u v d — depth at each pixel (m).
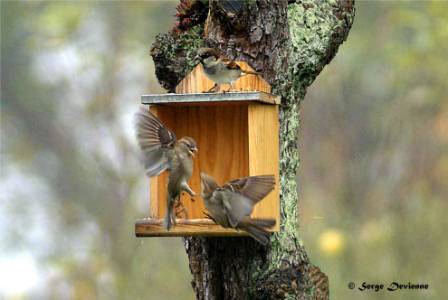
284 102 8.38
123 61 19.64
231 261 8.22
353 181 14.34
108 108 19.33
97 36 19.81
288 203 8.34
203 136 8.54
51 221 18.14
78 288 15.36
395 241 13.21
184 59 8.62
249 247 8.16
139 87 19.55
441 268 12.95
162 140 7.50
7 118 21.70
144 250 14.87
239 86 8.23
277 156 8.24
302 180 14.94
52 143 20.70
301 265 8.18
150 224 7.81
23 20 21.84
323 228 14.04
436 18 15.11
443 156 14.64
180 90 8.49
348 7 8.89
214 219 7.34
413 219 13.41
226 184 7.32
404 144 14.78
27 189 19.78
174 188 7.51
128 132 18.48
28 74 22.17
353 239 13.52
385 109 15.16
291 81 8.47
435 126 14.90
